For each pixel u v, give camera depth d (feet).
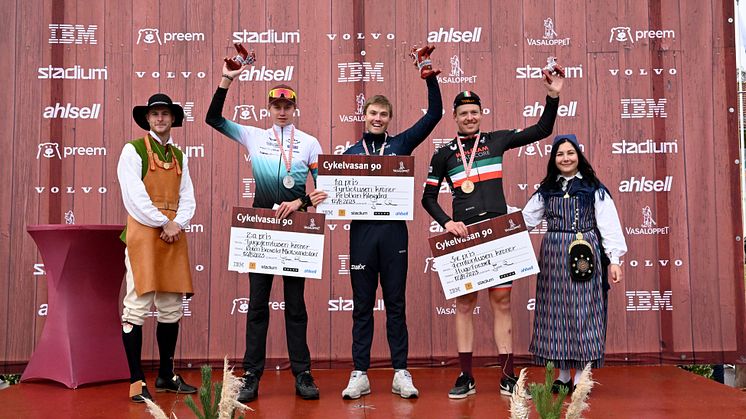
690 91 14.87
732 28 14.92
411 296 14.66
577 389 5.99
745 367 14.89
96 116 14.62
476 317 14.57
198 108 14.78
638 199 14.75
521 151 14.84
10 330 14.26
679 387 12.07
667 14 14.96
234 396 5.92
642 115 14.85
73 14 14.70
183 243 11.79
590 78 14.90
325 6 14.97
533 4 15.02
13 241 14.34
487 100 14.90
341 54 14.93
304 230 11.18
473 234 11.18
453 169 11.60
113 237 12.48
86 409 10.49
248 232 11.20
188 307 14.53
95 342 12.61
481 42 14.97
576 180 11.47
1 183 14.39
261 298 11.16
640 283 14.62
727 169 14.75
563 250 11.25
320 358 14.51
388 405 10.60
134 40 14.78
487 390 11.84
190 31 14.85
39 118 14.53
